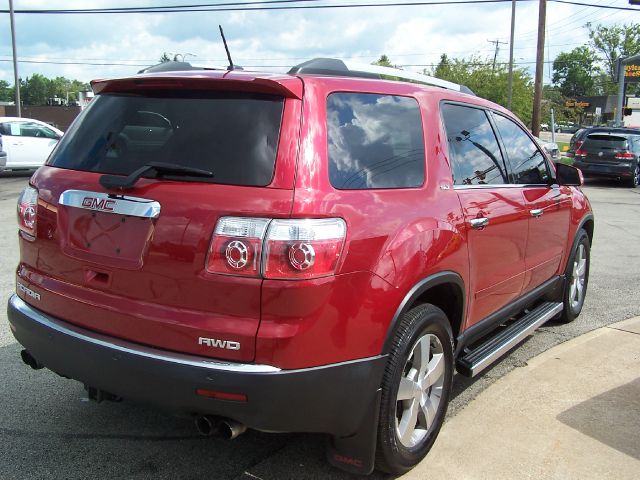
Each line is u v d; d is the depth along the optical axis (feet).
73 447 10.78
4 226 31.83
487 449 10.93
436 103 11.39
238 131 8.69
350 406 8.64
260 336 7.89
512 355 15.62
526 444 11.11
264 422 8.14
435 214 10.19
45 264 9.98
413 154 10.36
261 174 8.29
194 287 8.23
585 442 11.20
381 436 9.24
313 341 8.09
